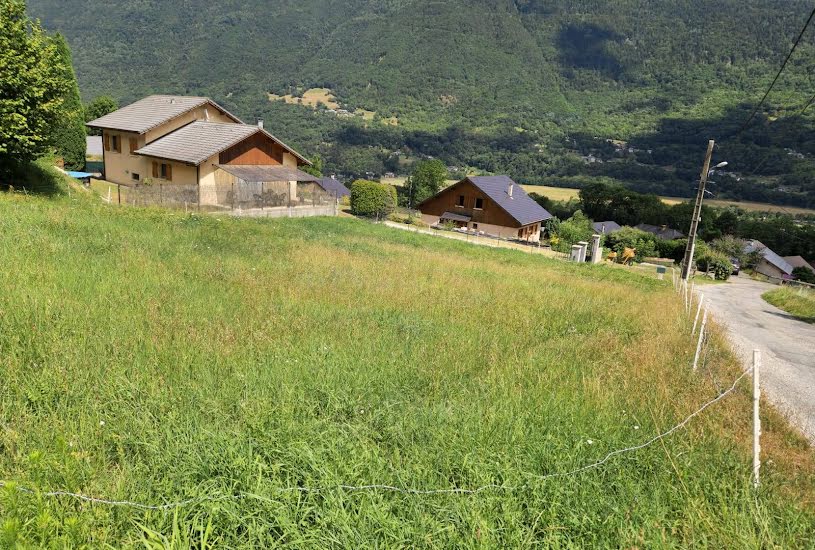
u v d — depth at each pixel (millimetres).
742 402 5621
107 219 12883
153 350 4742
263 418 3631
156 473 3047
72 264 7445
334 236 19625
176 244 11109
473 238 38125
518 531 2742
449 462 3436
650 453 3838
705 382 6082
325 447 3426
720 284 33812
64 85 17984
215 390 4137
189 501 2680
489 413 4199
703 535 2865
